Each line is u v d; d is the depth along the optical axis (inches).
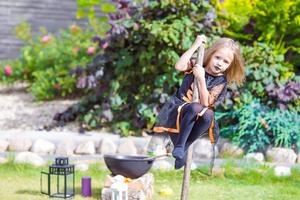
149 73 350.0
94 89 372.5
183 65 216.2
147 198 253.1
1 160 305.1
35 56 456.4
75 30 467.2
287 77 347.6
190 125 209.9
